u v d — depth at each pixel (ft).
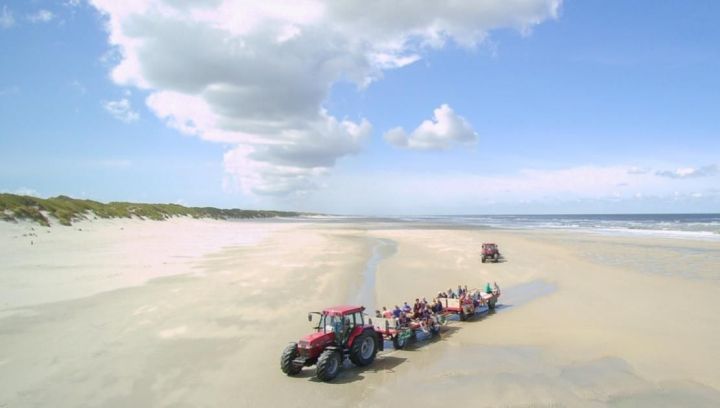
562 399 36.47
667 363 44.34
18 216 142.10
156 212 268.82
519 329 57.00
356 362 43.73
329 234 231.71
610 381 40.06
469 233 234.79
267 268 103.40
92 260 107.65
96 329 55.06
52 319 59.00
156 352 47.52
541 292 80.12
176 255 124.16
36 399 36.32
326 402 36.17
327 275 95.45
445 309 62.64
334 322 43.98
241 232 239.30
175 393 37.70
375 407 35.22
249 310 64.90
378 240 190.80
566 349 48.67
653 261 114.11
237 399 36.65
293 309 65.87
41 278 83.97
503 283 89.15
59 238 137.39
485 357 46.85
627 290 79.77
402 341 50.06
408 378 41.39
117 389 38.40
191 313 62.85
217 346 49.60
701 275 93.35
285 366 41.27
